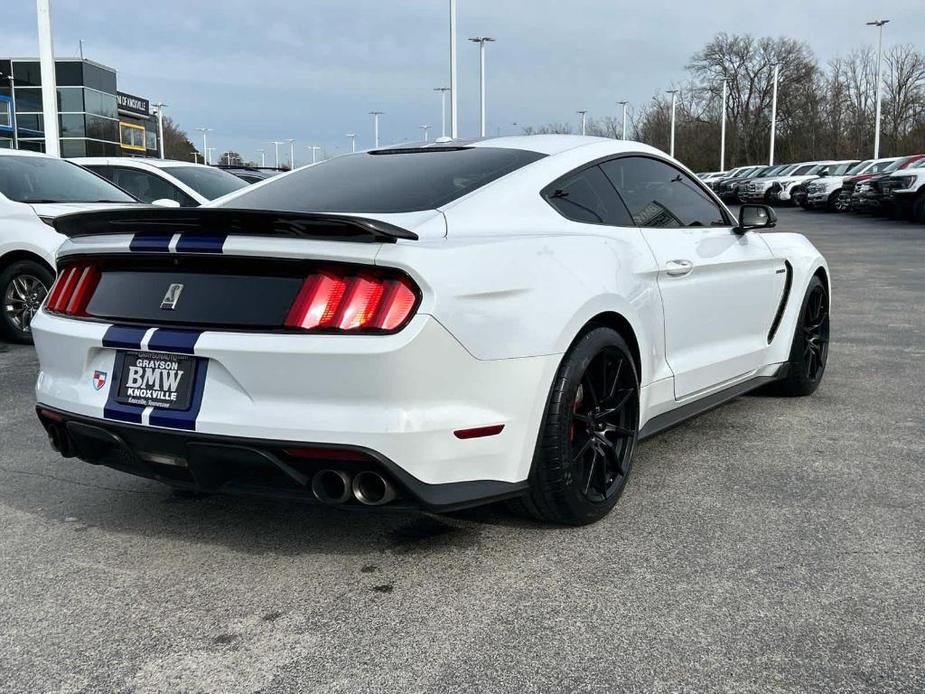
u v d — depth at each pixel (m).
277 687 2.13
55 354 2.94
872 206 23.94
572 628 2.38
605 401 3.12
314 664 2.22
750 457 3.90
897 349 6.52
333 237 2.47
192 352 2.58
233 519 3.24
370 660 2.24
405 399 2.49
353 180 3.36
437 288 2.49
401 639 2.34
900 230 20.31
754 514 3.20
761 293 4.39
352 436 2.45
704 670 2.16
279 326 2.50
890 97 64.69
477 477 2.70
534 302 2.77
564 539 3.00
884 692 2.06
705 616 2.44
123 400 2.74
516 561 2.82
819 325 5.04
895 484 3.52
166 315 2.67
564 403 2.87
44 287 7.18
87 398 2.81
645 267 3.38
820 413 4.68
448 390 2.56
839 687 2.08
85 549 2.97
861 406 4.82
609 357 3.12
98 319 2.81
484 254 2.67
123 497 3.50
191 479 2.76
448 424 2.56
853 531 3.03
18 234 6.95
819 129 69.12
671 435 4.28
